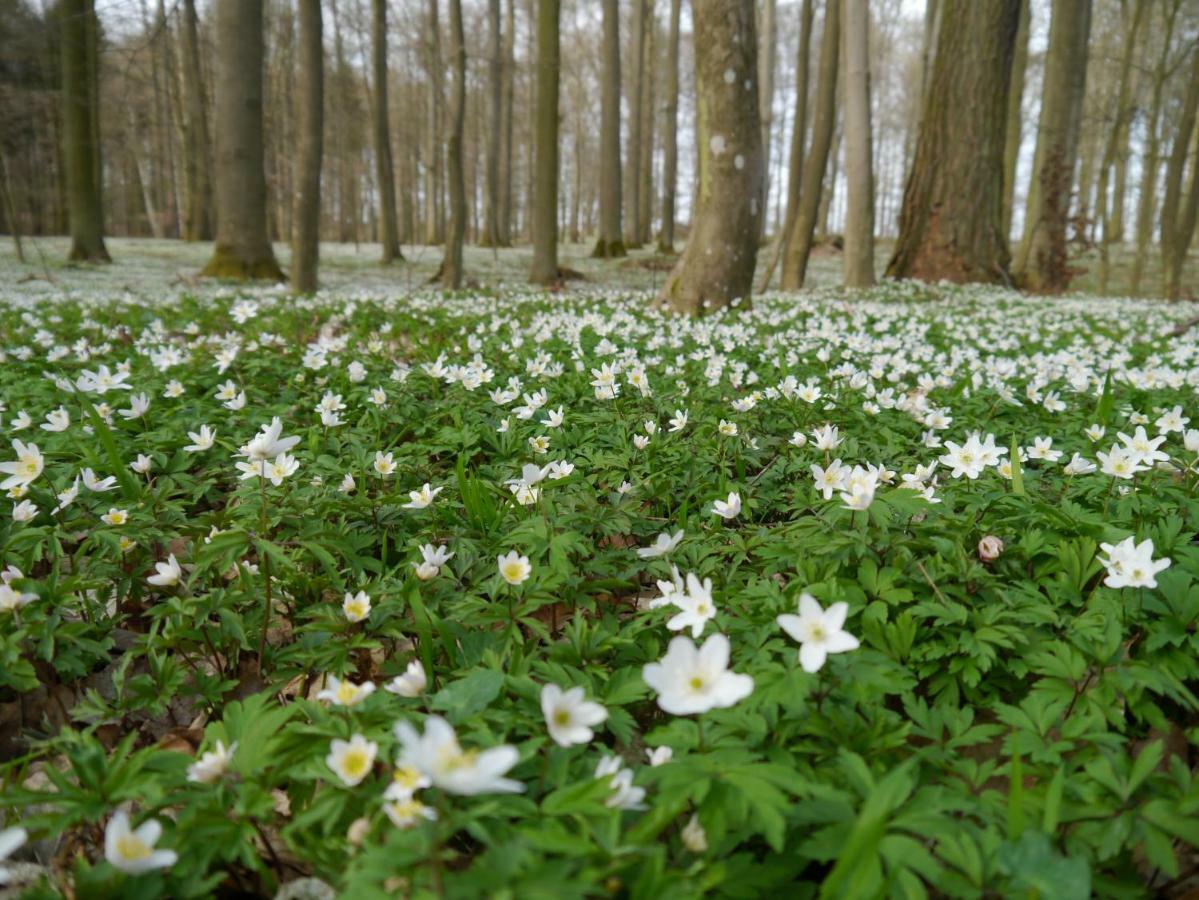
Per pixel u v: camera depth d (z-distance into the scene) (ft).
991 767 6.10
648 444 13.93
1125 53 69.26
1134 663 7.04
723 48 35.14
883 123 193.36
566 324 29.99
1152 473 11.58
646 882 4.51
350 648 8.27
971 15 64.03
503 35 134.10
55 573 8.95
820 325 33.24
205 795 5.74
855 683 6.75
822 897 4.51
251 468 9.57
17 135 94.58
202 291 49.14
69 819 5.49
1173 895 5.74
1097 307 51.26
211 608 8.64
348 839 5.36
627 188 135.13
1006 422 16.31
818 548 8.82
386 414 16.35
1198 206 61.31
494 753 4.25
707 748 5.93
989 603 8.21
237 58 57.88
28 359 22.35
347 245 130.11
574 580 9.24
